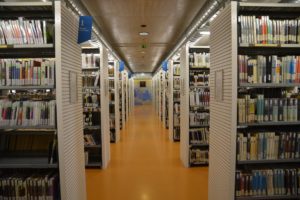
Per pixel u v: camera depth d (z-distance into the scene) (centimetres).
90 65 512
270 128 301
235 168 263
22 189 262
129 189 411
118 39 908
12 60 258
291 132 277
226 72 268
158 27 729
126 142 765
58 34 244
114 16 609
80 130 315
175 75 746
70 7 431
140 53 1298
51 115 257
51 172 282
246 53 297
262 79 265
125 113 1147
